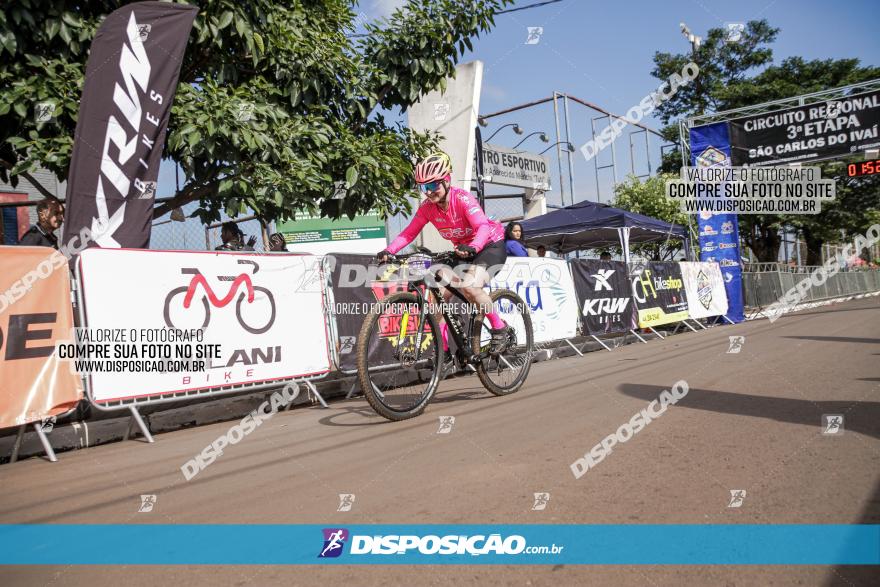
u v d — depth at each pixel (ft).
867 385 11.09
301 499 6.57
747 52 71.67
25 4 15.05
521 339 20.59
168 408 13.46
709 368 14.94
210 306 13.03
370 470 7.59
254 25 18.79
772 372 13.47
